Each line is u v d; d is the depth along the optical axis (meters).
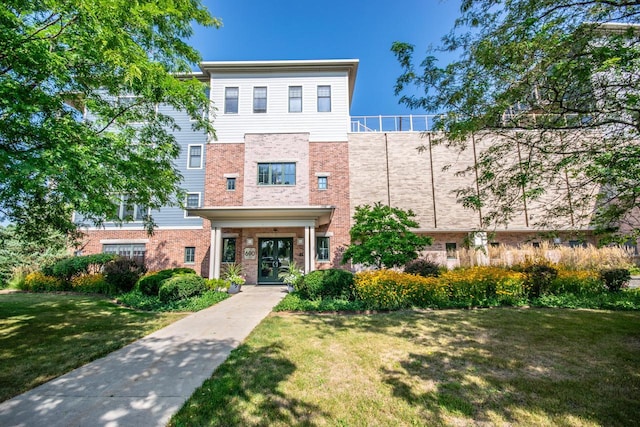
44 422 2.85
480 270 9.89
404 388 3.60
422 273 10.12
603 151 4.64
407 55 5.52
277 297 10.91
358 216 11.06
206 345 5.25
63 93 5.98
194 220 16.83
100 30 4.34
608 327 6.34
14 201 6.48
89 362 4.48
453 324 6.64
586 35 3.94
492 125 5.16
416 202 17.05
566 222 6.13
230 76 17.52
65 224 7.70
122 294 11.30
